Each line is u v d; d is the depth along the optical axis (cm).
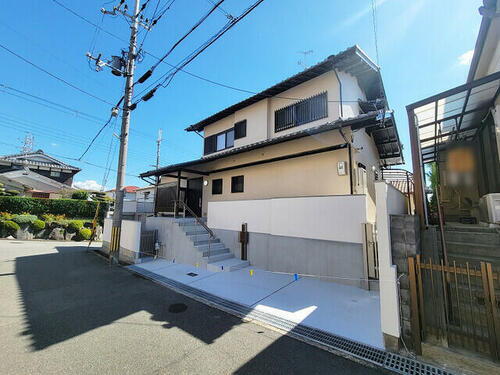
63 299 429
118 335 300
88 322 336
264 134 931
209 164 1088
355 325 323
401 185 1131
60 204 1566
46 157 2459
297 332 308
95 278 574
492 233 335
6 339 287
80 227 1387
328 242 521
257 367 237
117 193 784
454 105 459
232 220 727
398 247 286
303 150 760
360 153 733
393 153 1104
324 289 467
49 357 250
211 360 248
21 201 1457
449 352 256
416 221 310
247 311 373
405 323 270
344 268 496
